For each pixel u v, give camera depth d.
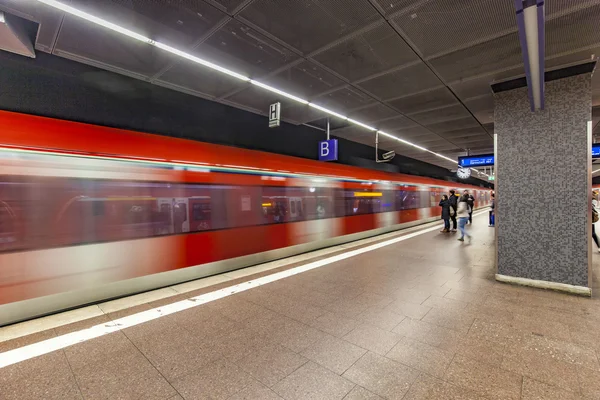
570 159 4.25
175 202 4.85
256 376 2.41
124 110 5.20
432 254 7.17
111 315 3.61
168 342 2.97
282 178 6.95
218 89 5.65
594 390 2.16
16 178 3.35
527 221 4.56
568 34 3.56
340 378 2.37
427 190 15.80
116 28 3.54
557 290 4.33
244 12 3.30
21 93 4.14
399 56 4.29
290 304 3.97
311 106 6.57
